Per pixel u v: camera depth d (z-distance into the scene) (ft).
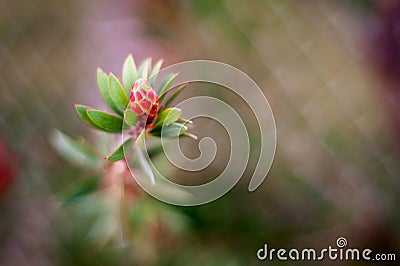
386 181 1.17
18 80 1.43
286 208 1.21
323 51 1.20
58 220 1.29
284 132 1.21
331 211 1.20
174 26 1.27
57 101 1.37
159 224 1.12
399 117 1.17
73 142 0.99
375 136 1.18
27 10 1.43
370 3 1.18
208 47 1.25
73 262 1.27
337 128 1.19
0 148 1.31
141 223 1.01
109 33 1.31
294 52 1.22
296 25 1.22
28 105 1.39
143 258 1.13
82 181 1.00
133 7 1.30
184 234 1.18
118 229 1.01
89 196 0.99
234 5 1.24
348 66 1.19
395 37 1.16
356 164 1.19
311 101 1.20
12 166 1.34
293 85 1.21
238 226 1.20
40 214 1.33
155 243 1.12
